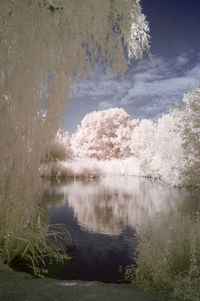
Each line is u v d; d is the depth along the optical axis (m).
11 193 2.95
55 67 3.07
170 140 11.69
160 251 2.26
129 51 3.54
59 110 3.07
